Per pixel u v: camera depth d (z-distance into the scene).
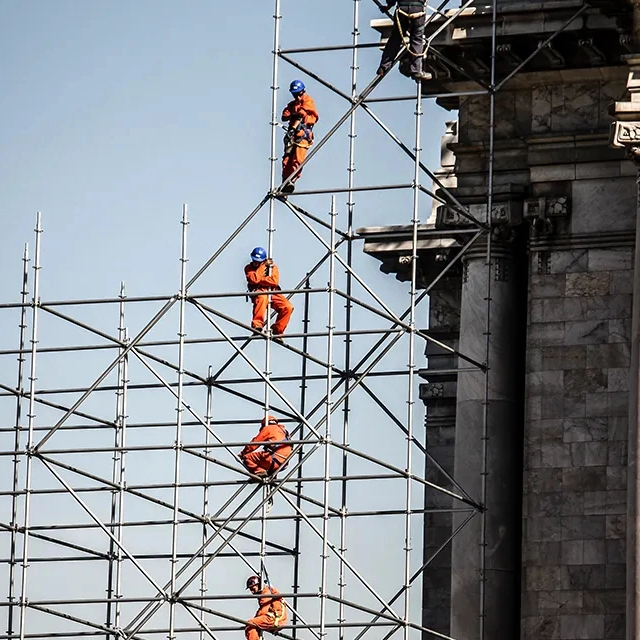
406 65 129.50
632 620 114.81
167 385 129.12
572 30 128.00
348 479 124.94
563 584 126.19
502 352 131.62
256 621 126.62
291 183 130.62
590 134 130.00
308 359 139.38
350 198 141.62
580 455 127.31
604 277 129.00
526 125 132.25
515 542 129.88
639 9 120.50
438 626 147.50
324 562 123.88
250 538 138.12
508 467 130.38
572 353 128.50
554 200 130.00
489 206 131.00
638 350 116.81
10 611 134.25
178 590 127.31
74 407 130.50
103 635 130.50
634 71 119.31
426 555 149.12
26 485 130.88
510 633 129.00
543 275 129.88
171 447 128.50
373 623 124.69
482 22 130.12
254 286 132.00
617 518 126.00
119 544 127.31
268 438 128.38
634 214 128.88
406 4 129.12
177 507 128.00
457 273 148.88
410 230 148.38
